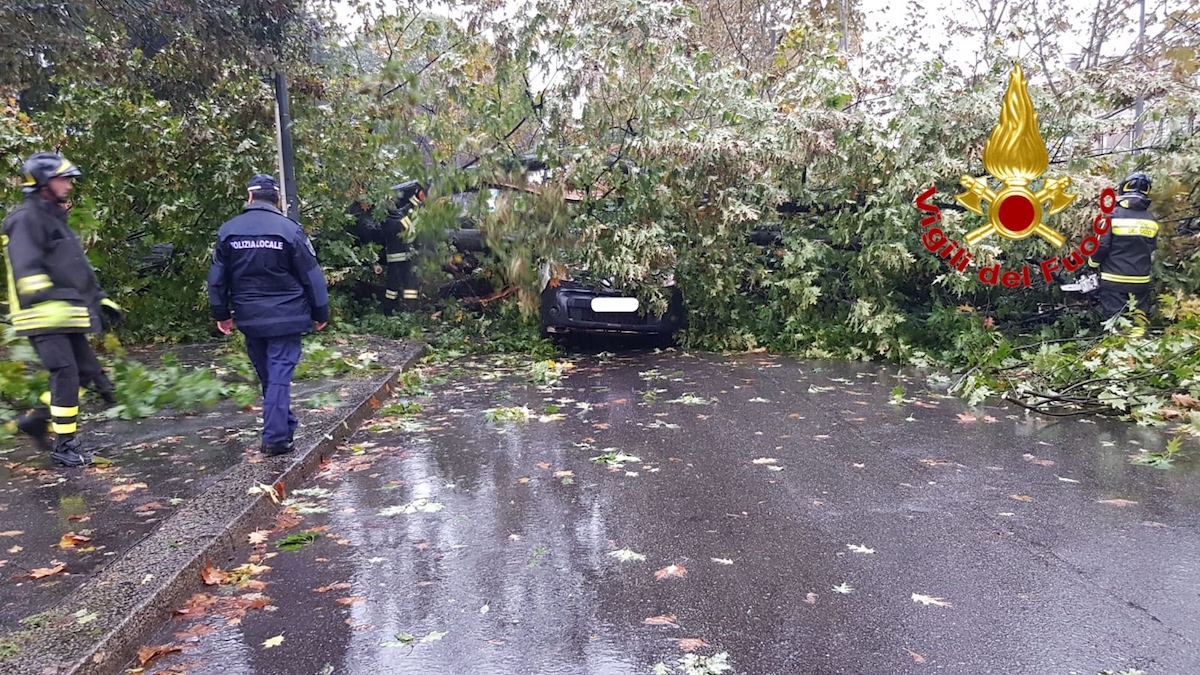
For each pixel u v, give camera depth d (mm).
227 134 10039
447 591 3367
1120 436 5773
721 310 10523
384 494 4680
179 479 4680
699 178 9641
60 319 4887
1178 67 9438
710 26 18547
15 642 2725
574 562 3652
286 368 5129
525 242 9727
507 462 5328
